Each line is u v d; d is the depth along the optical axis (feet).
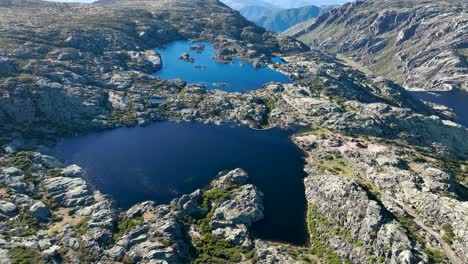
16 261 280.51
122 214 365.20
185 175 442.09
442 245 309.22
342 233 336.08
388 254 287.89
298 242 350.23
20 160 428.97
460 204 346.54
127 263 295.48
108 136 528.22
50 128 514.27
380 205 342.85
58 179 408.87
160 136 538.47
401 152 510.58
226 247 333.01
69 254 303.68
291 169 468.75
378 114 639.76
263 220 376.68
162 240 319.88
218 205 386.32
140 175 437.17
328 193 382.22
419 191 380.78
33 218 343.05
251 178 443.73
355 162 471.62
